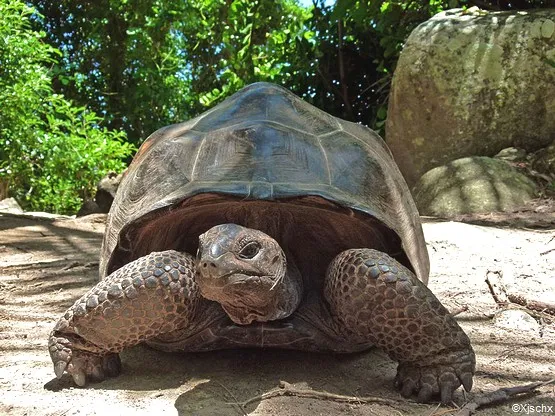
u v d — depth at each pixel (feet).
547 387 3.55
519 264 6.90
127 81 24.90
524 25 12.97
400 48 16.47
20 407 3.28
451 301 5.51
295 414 3.16
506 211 10.82
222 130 4.17
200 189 3.67
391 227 3.77
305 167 3.88
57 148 18.07
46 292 6.34
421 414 3.18
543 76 12.75
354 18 15.71
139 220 3.75
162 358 4.13
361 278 3.39
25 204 18.58
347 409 3.24
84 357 3.65
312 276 3.97
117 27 24.72
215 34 25.00
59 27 24.90
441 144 13.32
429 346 3.37
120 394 3.48
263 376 3.76
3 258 8.28
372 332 3.43
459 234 8.50
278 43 18.86
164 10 23.62
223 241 3.34
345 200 3.71
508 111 12.92
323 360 4.06
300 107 4.50
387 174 4.27
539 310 5.10
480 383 3.63
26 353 4.36
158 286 3.43
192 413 3.17
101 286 3.52
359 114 18.34
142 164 4.30
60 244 9.30
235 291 3.34
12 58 17.12
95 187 19.17
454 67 13.17
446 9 15.74
